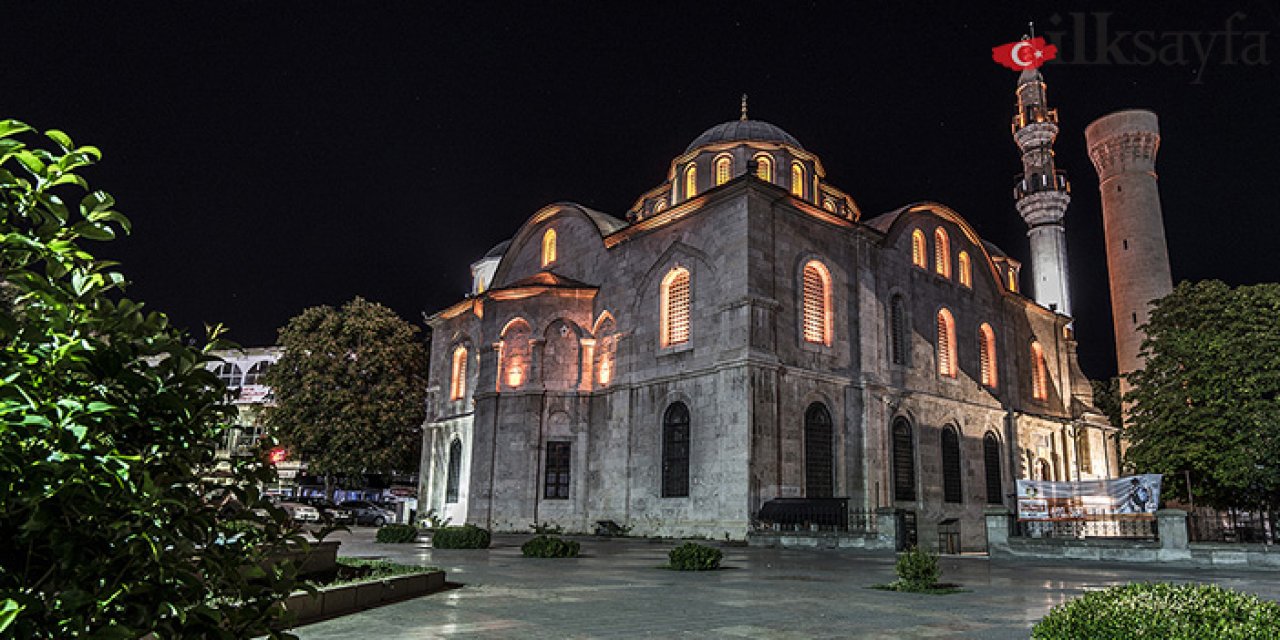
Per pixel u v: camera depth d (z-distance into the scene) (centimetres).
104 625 278
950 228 4478
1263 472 2942
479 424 3838
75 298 315
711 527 3073
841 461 3409
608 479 3575
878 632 988
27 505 251
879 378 3706
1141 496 2488
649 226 3719
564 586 1450
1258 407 3016
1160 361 3462
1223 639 520
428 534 3334
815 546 2647
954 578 1712
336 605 1084
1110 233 6550
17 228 319
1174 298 3581
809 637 945
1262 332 3148
